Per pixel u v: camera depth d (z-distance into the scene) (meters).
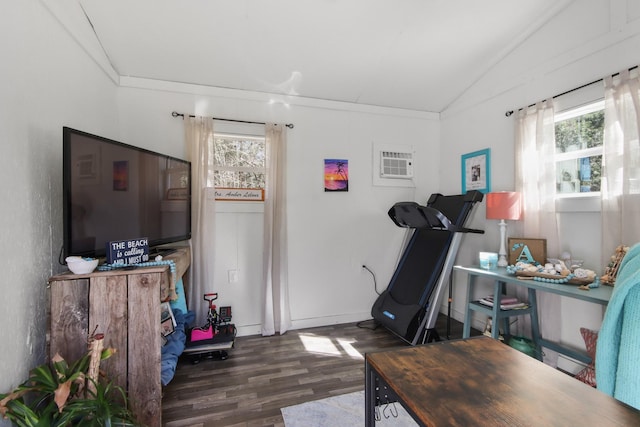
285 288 2.83
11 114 1.27
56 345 1.33
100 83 2.18
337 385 1.97
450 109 3.29
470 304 2.32
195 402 1.79
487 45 2.49
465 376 0.83
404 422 1.61
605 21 1.91
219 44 2.28
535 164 2.31
